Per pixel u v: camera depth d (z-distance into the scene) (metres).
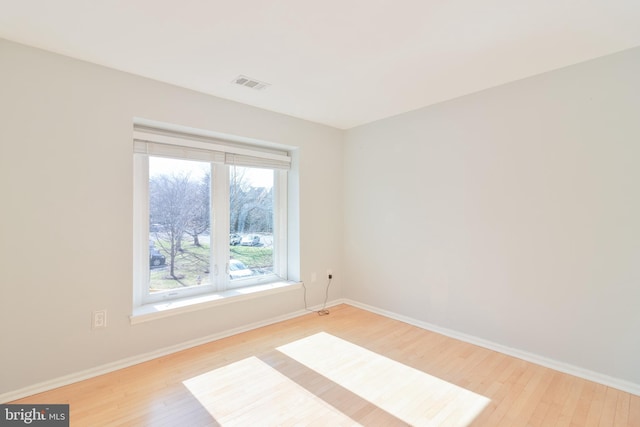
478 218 2.77
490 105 2.68
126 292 2.35
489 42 1.96
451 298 2.96
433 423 1.73
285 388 2.06
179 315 2.62
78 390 2.02
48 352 2.05
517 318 2.54
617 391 2.04
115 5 1.59
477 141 2.77
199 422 1.72
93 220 2.21
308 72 2.38
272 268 3.61
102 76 2.25
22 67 1.96
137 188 2.63
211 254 3.10
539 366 2.38
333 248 3.90
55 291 2.07
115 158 2.30
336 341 2.81
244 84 2.59
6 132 1.91
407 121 3.30
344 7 1.61
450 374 2.25
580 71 2.23
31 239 1.99
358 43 1.97
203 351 2.60
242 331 3.02
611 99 2.11
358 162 3.81
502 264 2.62
